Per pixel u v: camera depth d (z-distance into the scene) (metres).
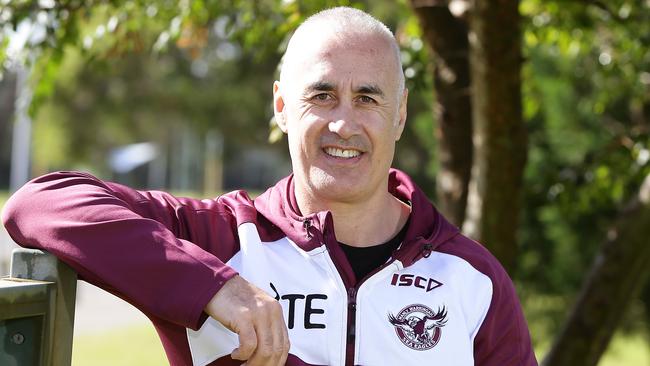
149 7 3.74
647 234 3.86
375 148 2.07
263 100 20.69
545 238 6.83
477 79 3.35
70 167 28.56
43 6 3.43
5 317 1.63
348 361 2.02
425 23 3.85
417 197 2.21
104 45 3.92
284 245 2.11
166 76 20.64
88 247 1.75
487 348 2.12
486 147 3.44
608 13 4.35
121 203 1.88
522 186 3.53
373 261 2.16
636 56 4.70
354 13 2.12
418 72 3.75
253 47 4.30
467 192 3.93
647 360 9.29
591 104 6.05
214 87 20.89
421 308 2.07
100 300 14.41
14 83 29.66
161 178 47.03
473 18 3.28
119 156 39.69
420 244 2.13
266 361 1.69
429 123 7.76
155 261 1.74
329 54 2.05
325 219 2.07
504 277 2.20
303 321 2.03
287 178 2.23
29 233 1.78
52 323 1.73
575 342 3.91
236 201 2.17
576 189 4.43
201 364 1.98
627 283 3.91
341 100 2.05
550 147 6.59
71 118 21.92
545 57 6.46
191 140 32.31
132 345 10.48
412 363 2.03
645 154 3.84
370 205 2.14
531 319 7.14
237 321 1.69
